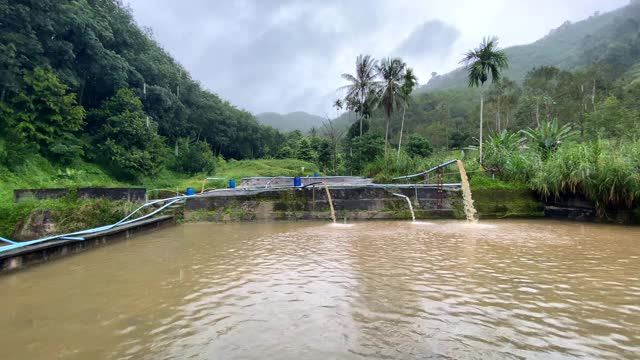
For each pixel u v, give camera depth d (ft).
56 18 71.41
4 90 61.41
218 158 129.70
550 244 21.65
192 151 104.06
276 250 20.65
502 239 23.61
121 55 98.78
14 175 56.49
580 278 14.08
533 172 38.70
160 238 26.25
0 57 59.52
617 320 9.87
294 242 23.32
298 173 102.99
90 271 16.72
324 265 16.65
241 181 63.05
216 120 152.05
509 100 144.66
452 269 15.61
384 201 37.91
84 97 88.94
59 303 12.21
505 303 11.27
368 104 88.69
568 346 8.30
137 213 31.94
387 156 59.98
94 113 80.94
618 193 30.76
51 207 29.71
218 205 37.55
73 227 29.22
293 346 8.37
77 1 80.33
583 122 115.34
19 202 30.63
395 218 36.91
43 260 18.75
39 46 66.95
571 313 10.39
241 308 11.13
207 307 11.33
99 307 11.68
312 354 7.95
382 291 12.56
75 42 78.48
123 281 14.80
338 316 10.25
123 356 8.23
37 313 11.30
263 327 9.56
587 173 31.94
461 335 8.89
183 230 30.63
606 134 86.33
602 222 32.04
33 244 19.16
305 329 9.36
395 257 18.19
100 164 77.56
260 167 116.88
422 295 12.09
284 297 12.09
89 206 30.40
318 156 118.01
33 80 64.34
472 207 35.60
